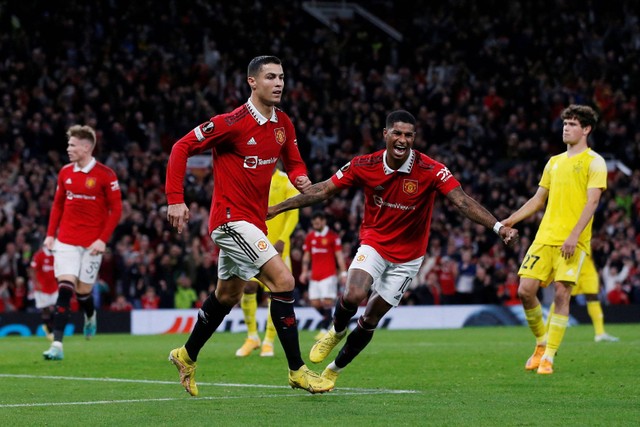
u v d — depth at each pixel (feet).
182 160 72.08
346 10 361.51
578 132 98.63
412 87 301.63
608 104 315.78
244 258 72.74
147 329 208.85
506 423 61.26
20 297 207.00
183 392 80.53
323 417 63.93
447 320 225.76
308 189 78.54
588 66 324.80
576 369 101.45
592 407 69.56
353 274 77.00
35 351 139.13
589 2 345.92
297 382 72.43
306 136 267.59
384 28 355.56
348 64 312.29
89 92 263.49
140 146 258.37
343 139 281.54
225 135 72.64
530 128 292.61
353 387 84.33
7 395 78.54
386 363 111.24
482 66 317.63
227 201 73.46
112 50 281.13
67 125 249.55
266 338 122.93
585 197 98.02
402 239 78.74
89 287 124.47
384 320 222.07
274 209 77.92
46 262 174.40
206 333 74.33
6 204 224.94
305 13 347.15
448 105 294.46
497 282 231.09
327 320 176.04
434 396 76.64
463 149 278.67
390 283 79.05
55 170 236.84
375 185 77.97
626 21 343.26
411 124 76.02
